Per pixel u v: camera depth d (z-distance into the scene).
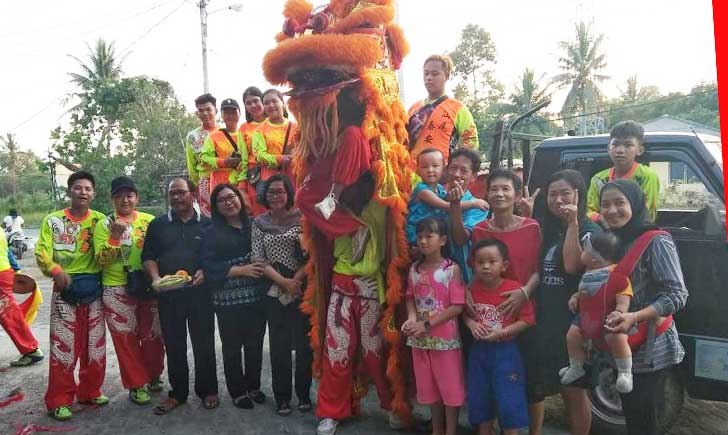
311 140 3.73
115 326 4.40
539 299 3.26
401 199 3.70
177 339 4.32
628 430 2.91
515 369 3.24
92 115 27.91
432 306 3.40
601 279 2.79
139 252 4.41
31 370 5.54
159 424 4.15
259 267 4.14
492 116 28.08
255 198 5.50
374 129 3.70
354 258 3.81
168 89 26.30
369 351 3.87
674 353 2.81
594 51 28.77
